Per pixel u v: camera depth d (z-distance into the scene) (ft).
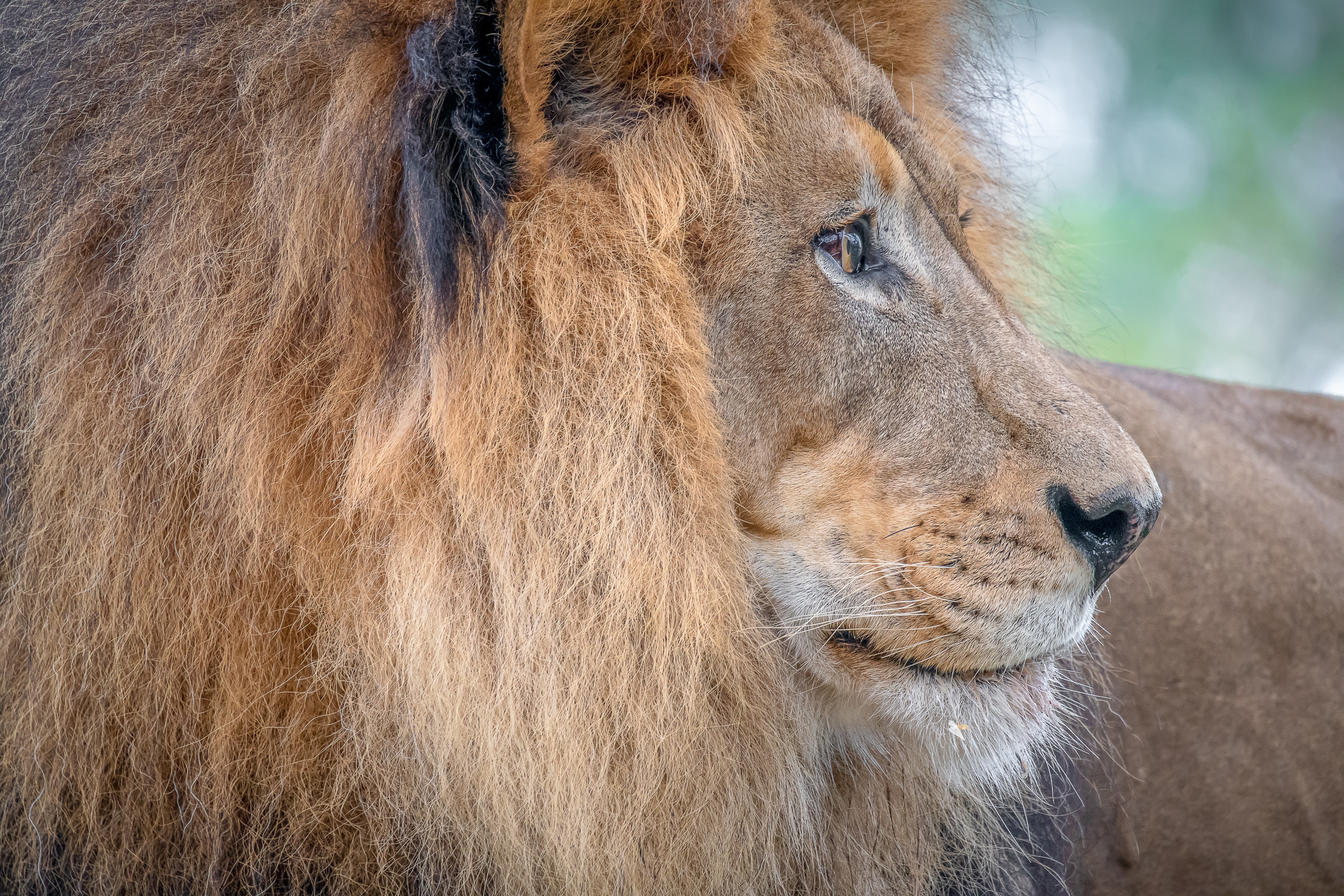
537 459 12.41
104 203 12.34
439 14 12.06
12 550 12.43
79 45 12.85
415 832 12.87
